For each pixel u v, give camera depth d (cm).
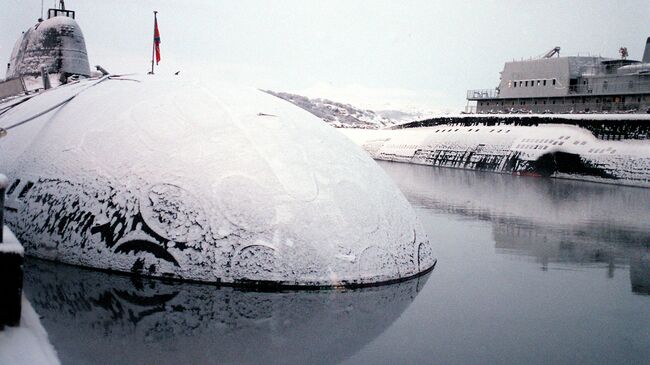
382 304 864
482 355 685
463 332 763
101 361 616
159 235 907
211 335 709
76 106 1169
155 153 982
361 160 1117
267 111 1102
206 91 1127
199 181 940
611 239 1554
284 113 1126
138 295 831
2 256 466
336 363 643
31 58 2234
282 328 745
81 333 692
